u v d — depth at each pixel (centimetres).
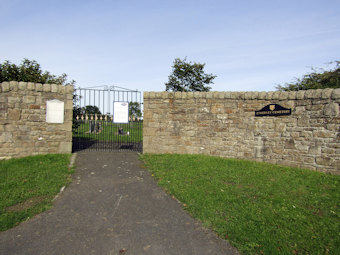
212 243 338
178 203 463
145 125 852
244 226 372
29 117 762
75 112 1042
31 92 762
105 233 357
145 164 728
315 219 402
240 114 812
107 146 1023
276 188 541
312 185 571
